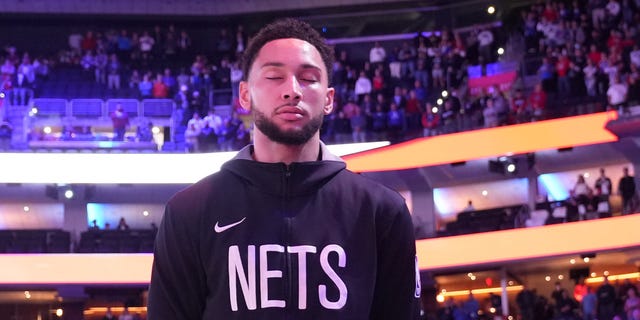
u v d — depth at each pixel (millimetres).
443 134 20062
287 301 2369
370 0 26266
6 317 22016
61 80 23688
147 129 21531
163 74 24453
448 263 19719
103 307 21922
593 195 18656
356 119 20578
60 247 20578
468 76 21859
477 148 19719
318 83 2465
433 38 23125
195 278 2473
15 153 21156
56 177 21141
